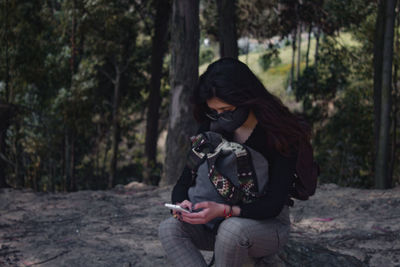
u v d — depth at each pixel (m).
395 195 5.44
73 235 4.07
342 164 11.72
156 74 17.73
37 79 12.42
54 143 14.32
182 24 8.35
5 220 4.59
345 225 4.24
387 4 7.13
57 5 16.98
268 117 1.95
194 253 2.08
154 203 5.41
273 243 2.00
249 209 1.92
